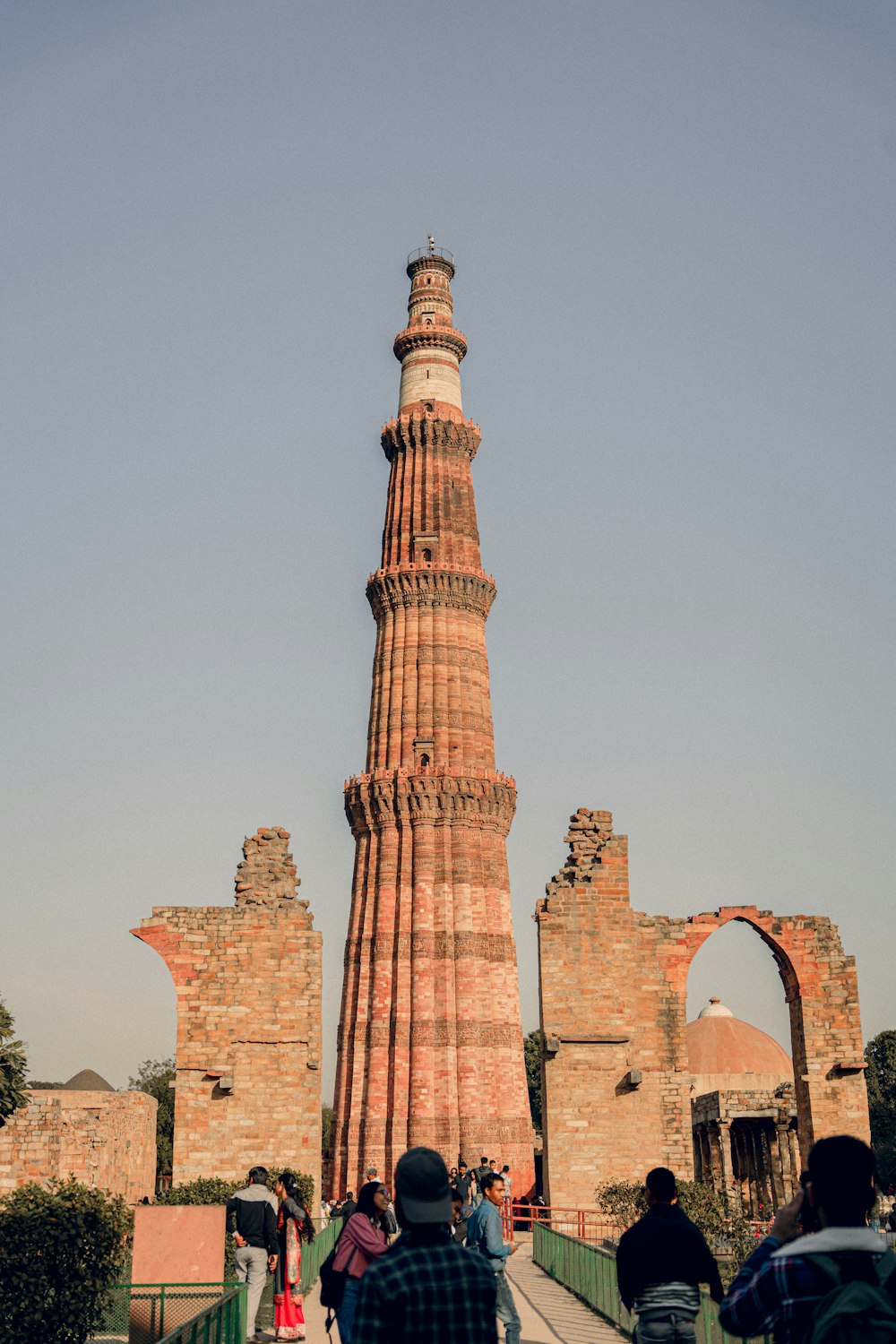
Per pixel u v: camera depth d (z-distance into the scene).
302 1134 60.12
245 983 61.91
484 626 97.31
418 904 86.69
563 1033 62.00
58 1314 28.05
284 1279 32.50
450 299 106.12
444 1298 10.48
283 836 64.94
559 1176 60.12
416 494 99.25
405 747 91.88
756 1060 106.75
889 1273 9.68
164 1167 134.12
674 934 63.88
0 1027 58.09
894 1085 119.44
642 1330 15.79
